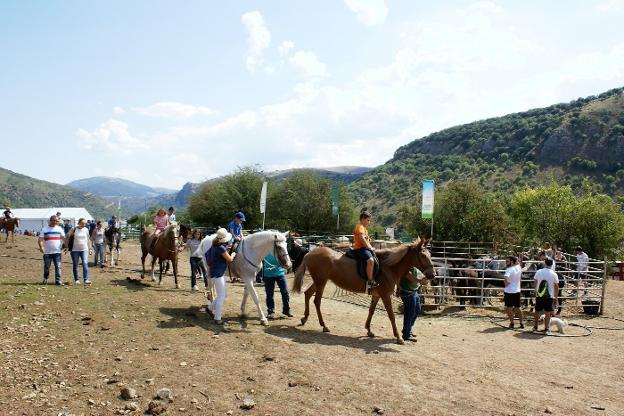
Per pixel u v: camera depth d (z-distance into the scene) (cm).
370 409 591
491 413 607
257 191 4556
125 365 677
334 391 637
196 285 1411
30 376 622
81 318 889
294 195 4347
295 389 636
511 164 8075
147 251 1417
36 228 6600
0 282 1201
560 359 918
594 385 765
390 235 3456
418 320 1260
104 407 553
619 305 1658
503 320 1304
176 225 1325
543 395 694
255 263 979
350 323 1112
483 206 3003
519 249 2545
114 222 1914
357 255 959
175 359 712
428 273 934
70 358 692
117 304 1011
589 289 1498
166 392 584
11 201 19362
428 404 620
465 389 689
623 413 646
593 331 1211
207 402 580
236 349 778
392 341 952
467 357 879
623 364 902
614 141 7169
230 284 1634
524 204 3384
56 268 1209
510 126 9369
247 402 576
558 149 7706
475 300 1548
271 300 1091
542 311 1162
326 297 1533
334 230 4406
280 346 815
